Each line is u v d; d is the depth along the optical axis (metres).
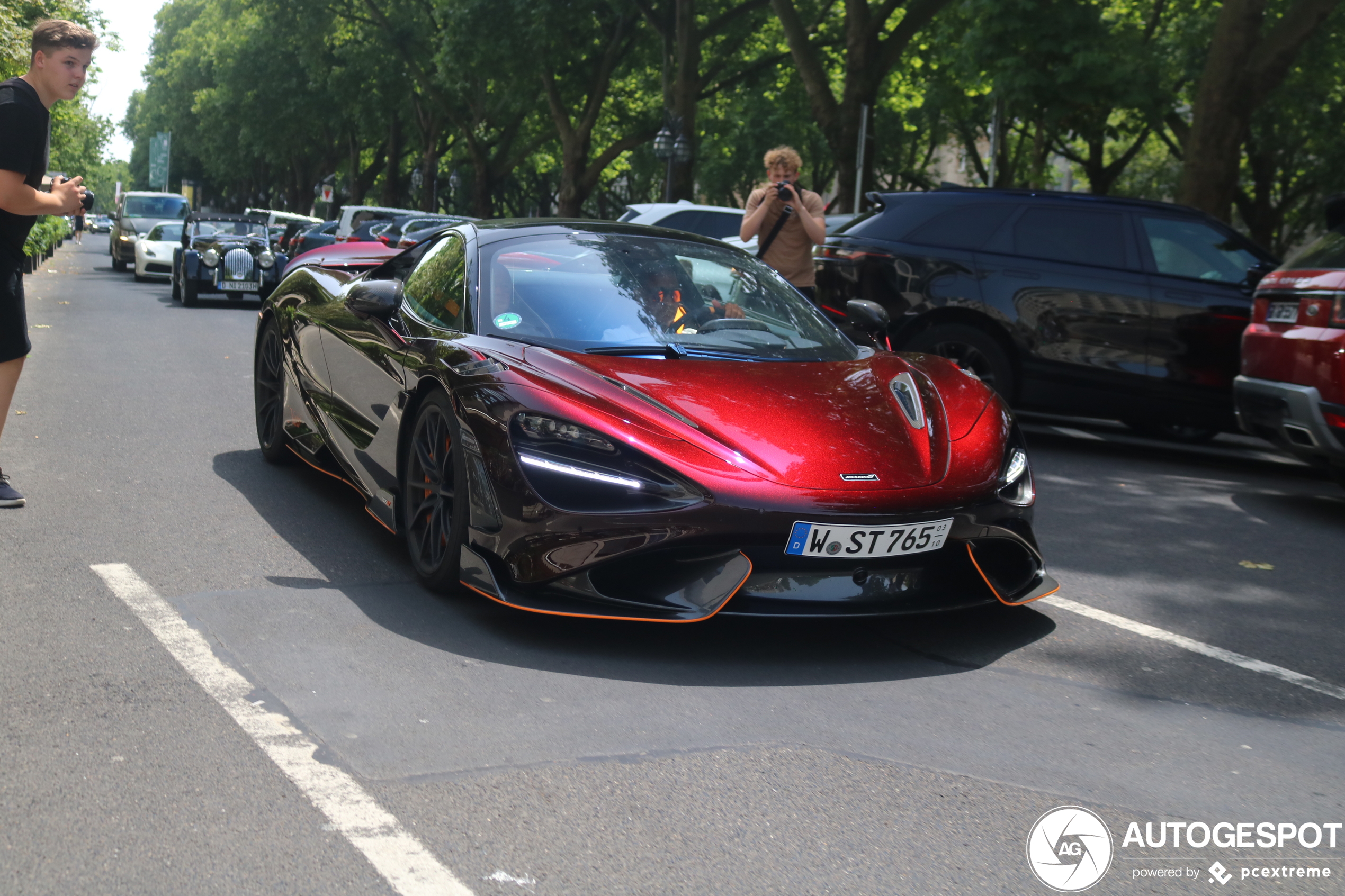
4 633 3.45
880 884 2.33
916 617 4.14
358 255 6.42
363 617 3.75
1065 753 3.03
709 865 2.36
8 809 2.44
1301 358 6.07
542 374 3.80
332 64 43.50
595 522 3.49
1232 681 3.64
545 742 2.90
